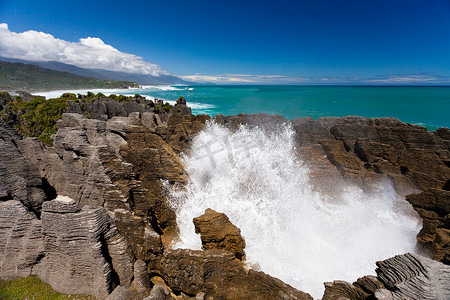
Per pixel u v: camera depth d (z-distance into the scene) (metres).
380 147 12.80
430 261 6.11
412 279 5.96
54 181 11.96
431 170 11.62
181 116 15.27
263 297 8.12
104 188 10.29
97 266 7.79
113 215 9.66
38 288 8.26
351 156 13.58
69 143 10.86
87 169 10.84
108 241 8.28
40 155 12.24
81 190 11.00
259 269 10.06
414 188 11.91
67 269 8.02
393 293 6.06
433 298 5.60
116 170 10.61
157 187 12.11
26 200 9.83
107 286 7.89
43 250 8.26
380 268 6.97
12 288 8.19
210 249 9.19
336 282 7.67
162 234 11.91
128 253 8.56
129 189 10.53
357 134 13.48
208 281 8.54
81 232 7.63
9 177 9.46
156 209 11.91
